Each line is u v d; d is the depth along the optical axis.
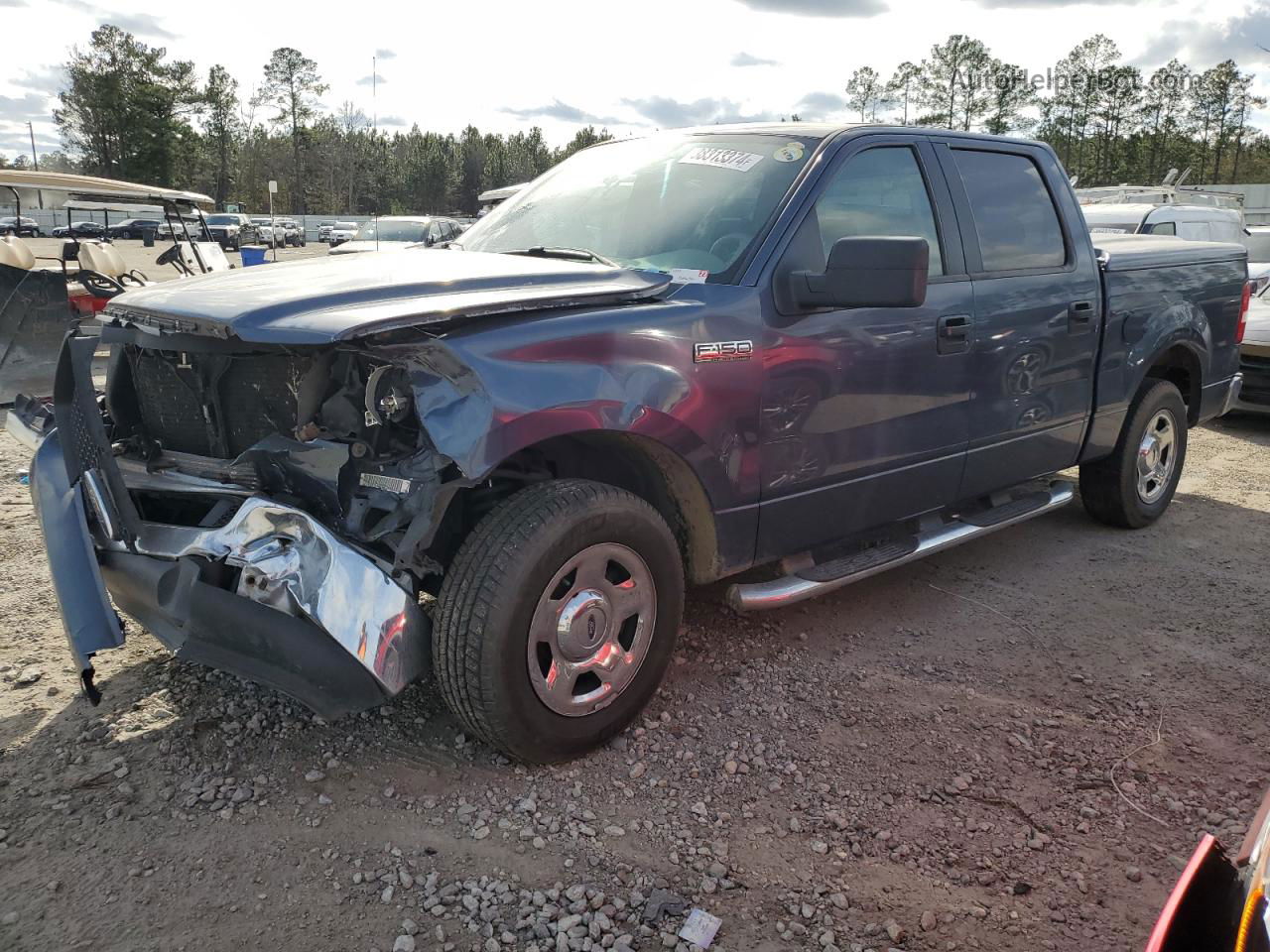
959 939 2.34
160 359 3.21
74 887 2.42
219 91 95.38
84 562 3.00
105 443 2.98
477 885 2.46
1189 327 5.36
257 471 2.86
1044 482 5.04
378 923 2.32
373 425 2.70
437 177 107.00
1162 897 2.50
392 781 2.88
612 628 2.98
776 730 3.26
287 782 2.87
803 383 3.38
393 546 2.74
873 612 4.31
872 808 2.85
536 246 3.82
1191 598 4.57
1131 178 93.25
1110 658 3.91
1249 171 94.94
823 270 3.45
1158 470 5.57
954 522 4.38
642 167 3.93
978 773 3.05
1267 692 3.64
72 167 92.31
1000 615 4.32
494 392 2.60
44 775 2.88
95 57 87.56
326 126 92.94
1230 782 3.04
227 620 2.67
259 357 2.92
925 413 3.88
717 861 2.58
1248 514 5.97
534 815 2.75
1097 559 5.07
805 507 3.54
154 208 10.90
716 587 4.41
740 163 3.67
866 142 3.74
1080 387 4.73
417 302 2.68
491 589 2.66
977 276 4.07
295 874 2.49
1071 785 3.00
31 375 9.51
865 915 2.41
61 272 9.63
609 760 3.04
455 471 2.65
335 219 58.69
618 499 2.90
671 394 2.98
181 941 2.25
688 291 3.19
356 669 2.64
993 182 4.30
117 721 3.18
